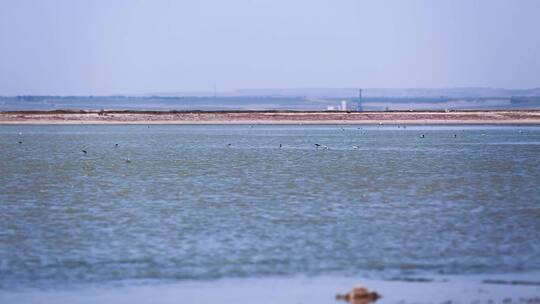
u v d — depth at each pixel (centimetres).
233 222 6962
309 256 5591
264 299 4584
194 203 8212
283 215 7356
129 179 10781
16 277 5047
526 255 5581
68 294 4684
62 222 7012
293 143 19962
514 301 4466
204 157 15050
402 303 4447
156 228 6669
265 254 5644
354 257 5553
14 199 8625
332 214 7425
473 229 6600
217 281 4959
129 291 4747
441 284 4838
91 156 15512
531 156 15262
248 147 18300
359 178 10838
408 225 6806
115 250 5781
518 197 8731
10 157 15300
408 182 10325
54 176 11288
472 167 12719
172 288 4812
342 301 4522
